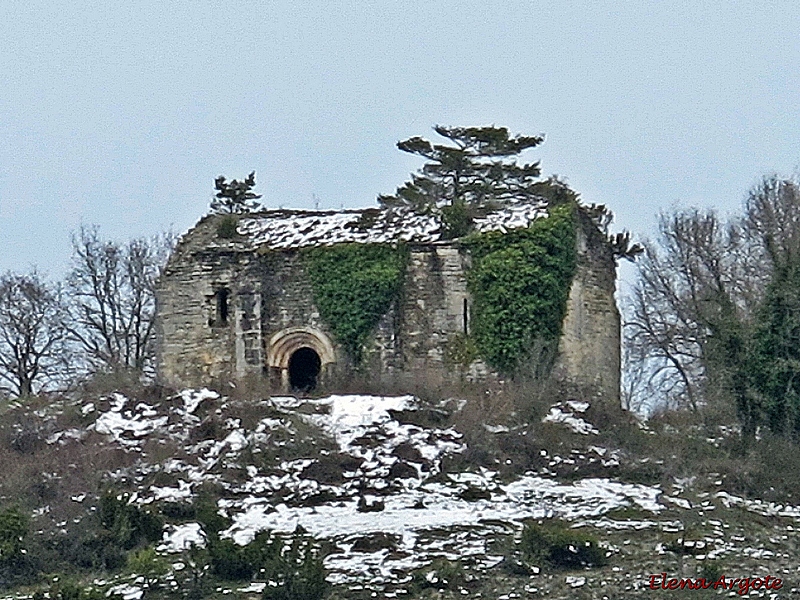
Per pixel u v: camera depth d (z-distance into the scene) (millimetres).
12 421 183500
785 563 137875
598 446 176000
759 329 179375
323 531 148000
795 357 176625
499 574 134750
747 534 147750
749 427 178000
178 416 181625
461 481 163875
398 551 141000
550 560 136875
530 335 199125
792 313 177875
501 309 199500
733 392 179125
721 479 167375
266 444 170250
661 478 168125
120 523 147125
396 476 164625
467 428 176500
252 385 194875
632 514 153500
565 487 163375
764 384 177250
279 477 164000
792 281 180000
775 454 172250
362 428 176500
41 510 155500
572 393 195875
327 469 165250
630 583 131000
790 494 166125
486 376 199000
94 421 182250
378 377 199875
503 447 172500
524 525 148625
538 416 182375
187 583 134125
